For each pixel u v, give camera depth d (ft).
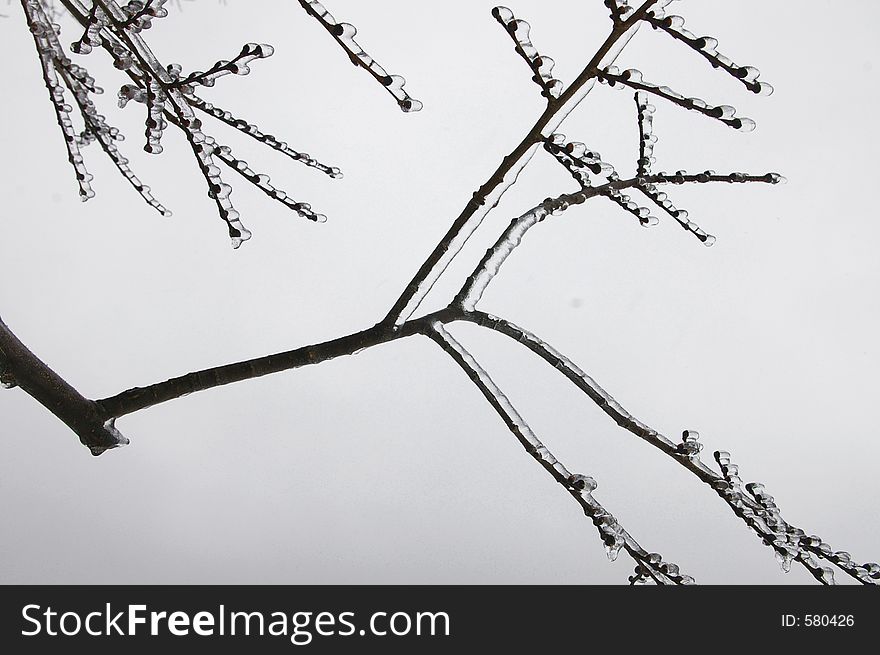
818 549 4.88
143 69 5.19
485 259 5.51
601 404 5.01
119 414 5.76
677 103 4.17
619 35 4.15
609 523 4.61
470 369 5.05
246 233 5.72
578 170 5.63
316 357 5.51
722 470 4.93
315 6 4.22
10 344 5.52
